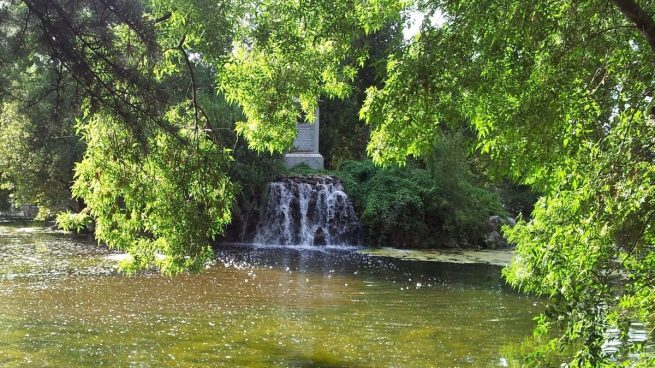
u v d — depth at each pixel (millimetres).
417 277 17234
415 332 10266
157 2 8094
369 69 37531
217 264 18547
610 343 8227
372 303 12914
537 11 5102
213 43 8289
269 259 20844
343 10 8523
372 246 27484
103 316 10758
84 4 6902
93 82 6887
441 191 27688
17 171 26750
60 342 8930
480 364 8336
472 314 11930
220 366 7996
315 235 28016
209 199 8578
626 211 3998
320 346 9172
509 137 6754
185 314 11164
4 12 6633
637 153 4027
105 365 7875
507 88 6207
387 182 28828
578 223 4570
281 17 8859
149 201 8469
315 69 9102
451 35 5434
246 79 9383
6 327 9695
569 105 5602
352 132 39844
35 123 22359
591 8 5031
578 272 4512
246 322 10672
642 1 5238
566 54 5262
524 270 7211
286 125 9703
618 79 5164
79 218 8695
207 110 25828
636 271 4906
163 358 8281
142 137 7488
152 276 15367
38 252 20062
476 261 21984
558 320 4590
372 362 8391
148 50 7543
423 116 6680
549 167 7262
